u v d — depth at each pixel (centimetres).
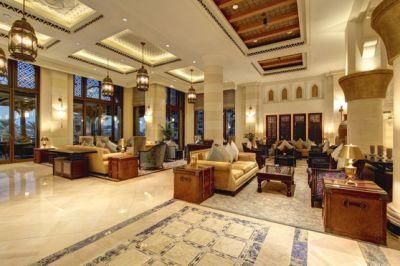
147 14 468
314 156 626
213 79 714
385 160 376
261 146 909
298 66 872
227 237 257
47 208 345
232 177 418
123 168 544
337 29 531
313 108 998
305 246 240
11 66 774
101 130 1090
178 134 1334
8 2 447
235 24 555
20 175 588
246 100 1116
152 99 1074
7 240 247
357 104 453
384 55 455
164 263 207
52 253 222
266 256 221
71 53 721
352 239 256
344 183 289
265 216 321
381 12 268
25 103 816
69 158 589
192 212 333
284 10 505
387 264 209
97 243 241
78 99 977
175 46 636
